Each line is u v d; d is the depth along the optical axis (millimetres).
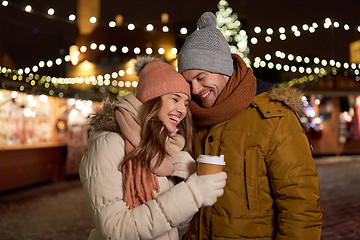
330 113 17312
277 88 2027
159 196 1697
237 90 1928
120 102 1839
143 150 1732
